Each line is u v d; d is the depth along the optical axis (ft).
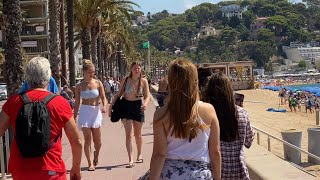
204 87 16.21
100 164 30.55
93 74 28.71
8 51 34.99
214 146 12.12
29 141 12.82
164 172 11.89
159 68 490.90
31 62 13.85
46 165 13.01
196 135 11.80
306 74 622.13
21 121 12.92
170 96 11.87
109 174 27.71
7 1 34.88
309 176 21.30
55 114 13.30
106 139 42.73
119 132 48.08
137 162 30.81
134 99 29.73
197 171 11.80
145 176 13.74
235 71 268.82
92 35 154.20
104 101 29.35
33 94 13.52
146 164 30.30
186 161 11.85
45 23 224.12
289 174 21.58
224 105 14.74
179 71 11.80
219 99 14.74
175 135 11.80
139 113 29.91
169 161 11.93
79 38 157.89
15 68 34.91
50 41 82.89
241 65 269.03
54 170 13.12
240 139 15.01
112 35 213.05
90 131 28.73
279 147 55.06
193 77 11.89
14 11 34.99
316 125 115.44
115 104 29.73
